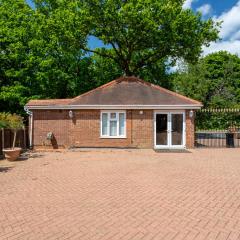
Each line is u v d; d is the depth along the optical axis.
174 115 21.12
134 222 6.32
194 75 43.62
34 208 7.34
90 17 27.41
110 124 21.31
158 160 15.36
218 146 22.08
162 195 8.45
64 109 21.62
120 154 18.00
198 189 9.12
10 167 13.67
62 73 32.84
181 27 27.72
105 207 7.38
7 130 18.41
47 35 31.11
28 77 31.80
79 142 21.34
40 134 21.80
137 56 33.78
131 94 22.05
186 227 6.00
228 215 6.71
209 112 29.28
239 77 53.28
